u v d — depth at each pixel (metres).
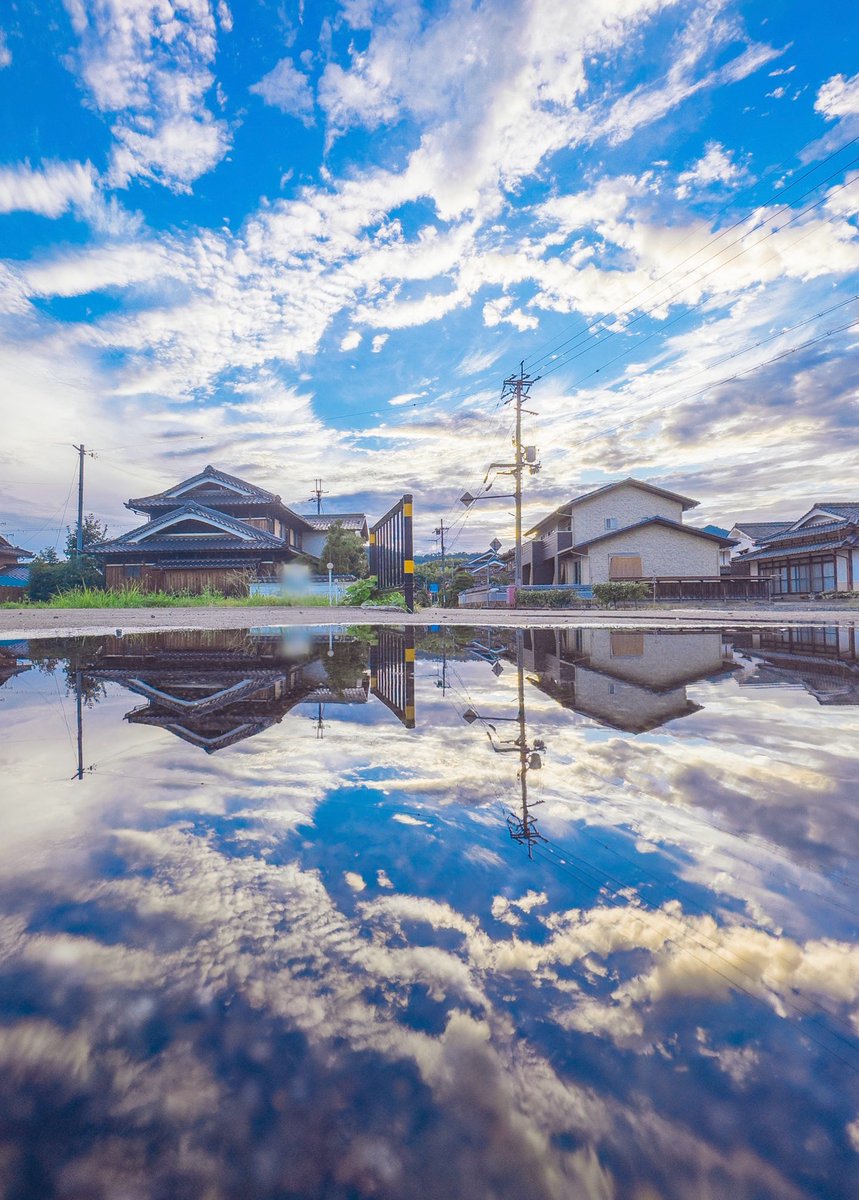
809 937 0.59
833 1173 0.34
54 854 0.77
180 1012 0.47
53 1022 0.46
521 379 22.62
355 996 0.50
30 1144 0.36
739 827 0.90
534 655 4.09
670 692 2.41
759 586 26.12
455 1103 0.40
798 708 2.02
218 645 4.86
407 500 13.59
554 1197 0.33
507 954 0.56
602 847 0.81
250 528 22.09
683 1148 0.36
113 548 21.70
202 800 1.01
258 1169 0.34
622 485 25.78
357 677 2.94
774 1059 0.43
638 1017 0.48
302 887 0.69
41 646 4.64
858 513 22.98
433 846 0.81
